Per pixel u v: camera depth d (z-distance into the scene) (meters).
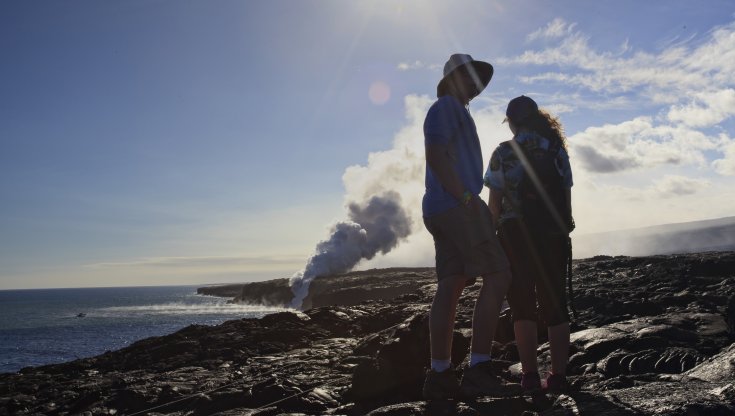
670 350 3.94
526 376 3.14
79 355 34.97
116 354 7.26
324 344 6.59
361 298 44.09
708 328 4.89
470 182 3.03
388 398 3.60
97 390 4.95
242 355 6.17
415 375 3.62
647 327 4.81
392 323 7.79
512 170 3.22
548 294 3.19
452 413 2.79
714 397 2.40
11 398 5.06
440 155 2.93
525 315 3.20
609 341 4.39
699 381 2.94
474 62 3.20
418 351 3.68
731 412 2.26
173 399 4.38
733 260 9.48
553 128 3.29
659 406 2.33
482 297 3.05
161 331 54.50
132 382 5.10
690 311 5.87
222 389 4.34
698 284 7.91
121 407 4.39
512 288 3.22
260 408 3.67
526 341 3.18
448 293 3.09
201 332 7.97
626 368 3.82
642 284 8.55
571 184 3.31
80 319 87.50
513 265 3.22
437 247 3.17
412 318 3.89
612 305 6.57
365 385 3.63
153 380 5.12
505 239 3.24
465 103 3.25
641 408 2.35
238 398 4.03
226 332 7.65
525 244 3.18
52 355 35.59
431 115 3.00
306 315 8.59
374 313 8.47
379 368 3.64
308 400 3.66
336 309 9.20
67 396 4.97
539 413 2.65
